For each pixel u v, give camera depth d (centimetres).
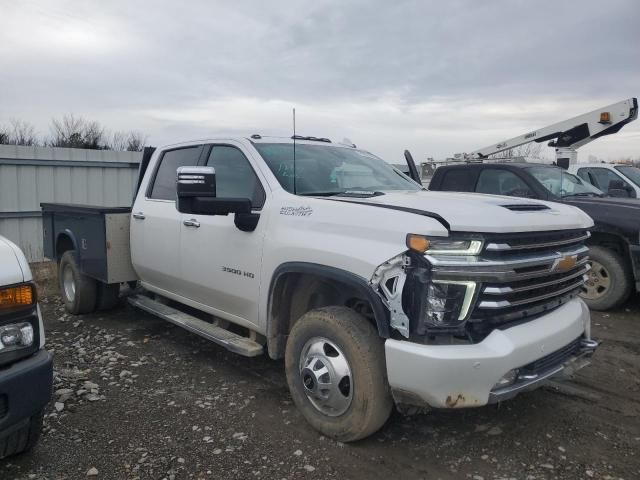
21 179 1193
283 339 411
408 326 304
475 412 401
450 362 293
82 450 346
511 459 338
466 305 300
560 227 350
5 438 308
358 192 421
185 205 373
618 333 604
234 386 452
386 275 313
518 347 308
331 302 400
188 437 363
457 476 319
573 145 1265
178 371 486
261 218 408
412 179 534
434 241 300
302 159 454
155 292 586
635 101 1166
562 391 442
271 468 326
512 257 317
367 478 316
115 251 594
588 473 322
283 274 383
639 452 348
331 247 344
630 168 1019
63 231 684
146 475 318
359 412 333
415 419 388
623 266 671
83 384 454
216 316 489
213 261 455
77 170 1272
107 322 650
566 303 376
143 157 623
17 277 298
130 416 395
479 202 350
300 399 373
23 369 291
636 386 457
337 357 346
